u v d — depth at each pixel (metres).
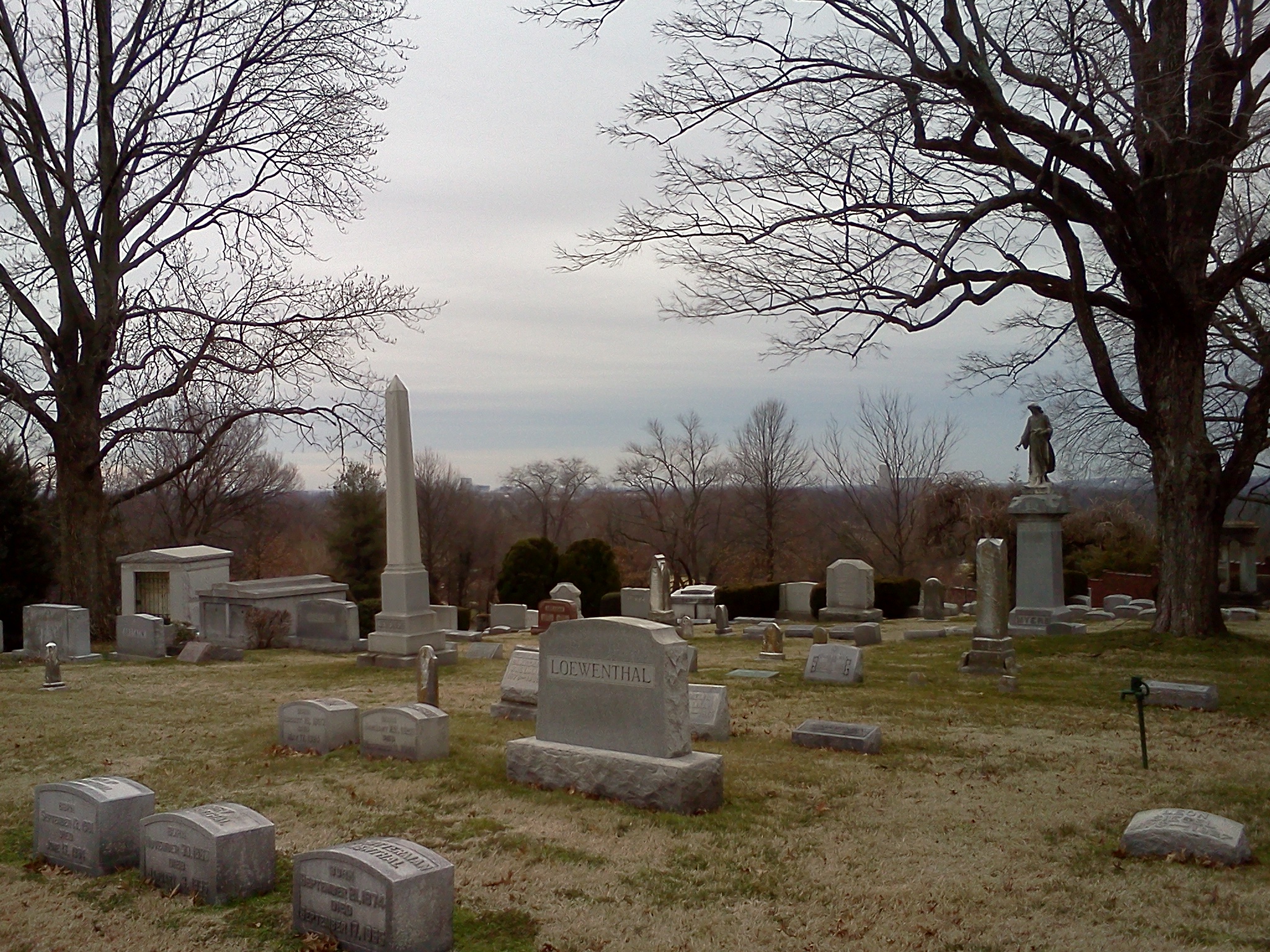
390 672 19.27
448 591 71.44
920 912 6.72
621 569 67.62
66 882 7.32
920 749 11.64
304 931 6.31
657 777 8.82
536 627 30.16
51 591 30.72
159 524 62.62
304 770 10.45
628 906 6.77
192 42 26.08
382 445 27.91
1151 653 18.92
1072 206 19.17
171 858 7.11
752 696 15.43
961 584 52.59
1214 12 18.62
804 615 33.94
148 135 26.69
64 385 26.44
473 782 9.76
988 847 8.04
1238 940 6.25
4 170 25.22
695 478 65.56
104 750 11.75
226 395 26.66
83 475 26.47
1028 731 12.66
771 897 6.97
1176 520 20.19
